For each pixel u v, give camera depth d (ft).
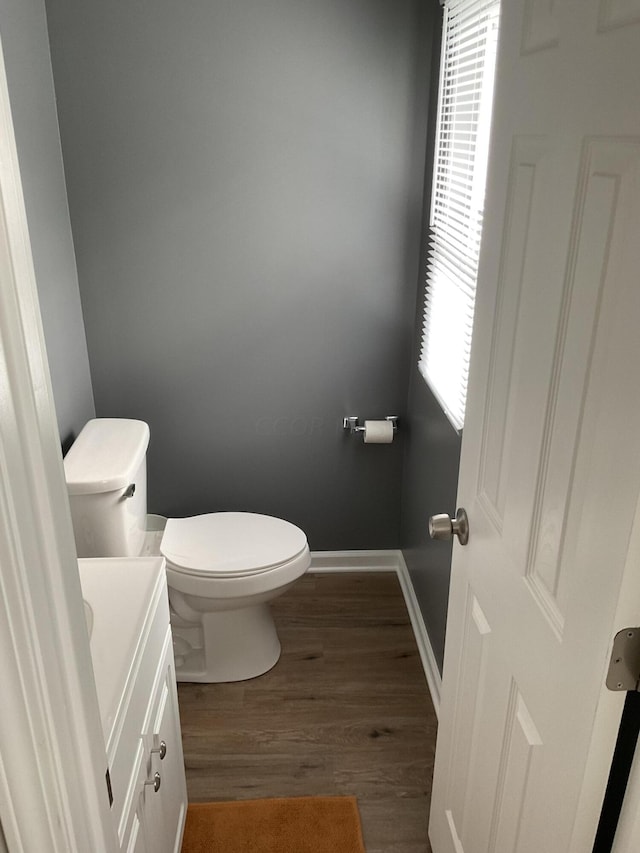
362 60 7.47
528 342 3.48
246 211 7.96
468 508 4.54
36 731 2.37
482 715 4.39
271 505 9.35
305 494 9.33
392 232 8.14
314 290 8.34
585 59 2.81
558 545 3.18
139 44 7.27
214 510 9.30
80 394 8.14
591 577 2.82
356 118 7.68
